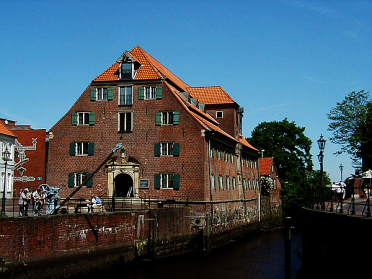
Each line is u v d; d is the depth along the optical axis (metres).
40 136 56.69
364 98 35.81
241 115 65.44
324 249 21.91
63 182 46.50
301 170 85.06
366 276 15.51
